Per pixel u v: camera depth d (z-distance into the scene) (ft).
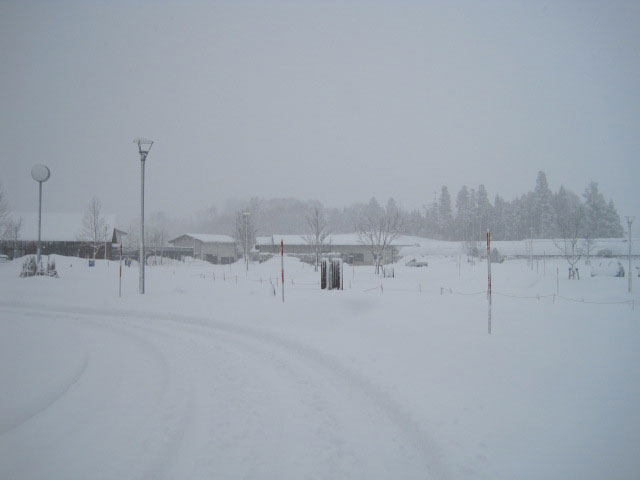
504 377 23.54
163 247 238.48
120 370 30.17
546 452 15.29
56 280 82.07
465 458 15.24
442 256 248.11
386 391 22.62
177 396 24.67
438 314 45.34
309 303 52.26
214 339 40.40
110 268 107.86
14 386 26.30
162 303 61.16
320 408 22.44
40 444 18.72
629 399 20.03
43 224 198.18
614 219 280.72
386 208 458.09
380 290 80.69
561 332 35.35
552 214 331.16
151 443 18.75
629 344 30.83
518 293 80.02
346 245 241.76
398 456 17.22
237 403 23.43
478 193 400.67
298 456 17.46
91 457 17.53
